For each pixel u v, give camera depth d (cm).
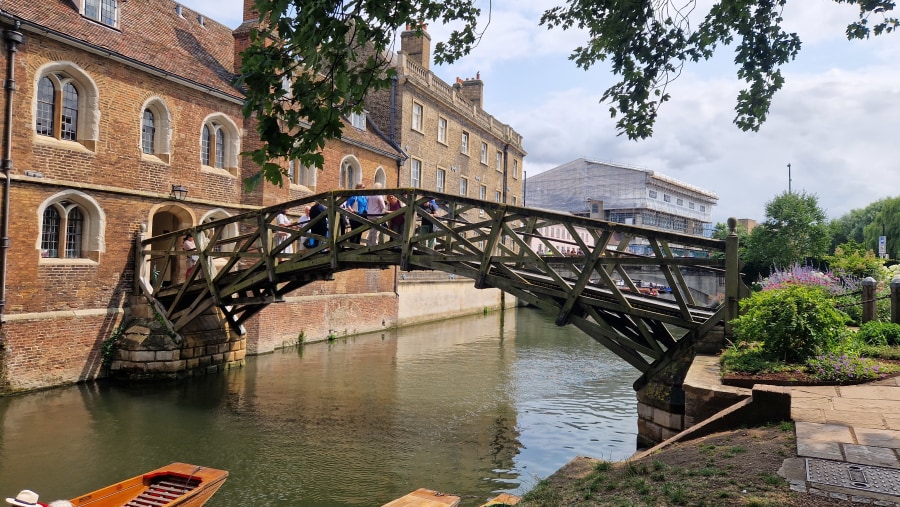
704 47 731
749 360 771
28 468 830
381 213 1355
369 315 2427
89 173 1320
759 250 3375
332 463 902
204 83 1603
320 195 1230
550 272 1003
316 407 1223
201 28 1964
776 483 416
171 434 1011
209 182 1650
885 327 973
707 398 682
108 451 913
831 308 776
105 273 1369
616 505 429
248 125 1773
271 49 455
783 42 705
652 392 921
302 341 2005
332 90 477
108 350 1373
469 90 4038
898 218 3972
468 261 1112
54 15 1272
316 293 2092
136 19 1606
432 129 3061
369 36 493
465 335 2506
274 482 820
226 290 1358
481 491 802
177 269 1634
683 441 589
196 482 725
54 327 1254
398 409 1229
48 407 1122
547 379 1584
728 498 407
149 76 1465
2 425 1005
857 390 648
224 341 1550
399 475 856
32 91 1205
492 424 1133
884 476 416
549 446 1002
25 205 1198
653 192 6412
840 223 6050
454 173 3334
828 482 411
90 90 1324
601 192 6366
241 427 1067
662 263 919
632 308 942
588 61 816
